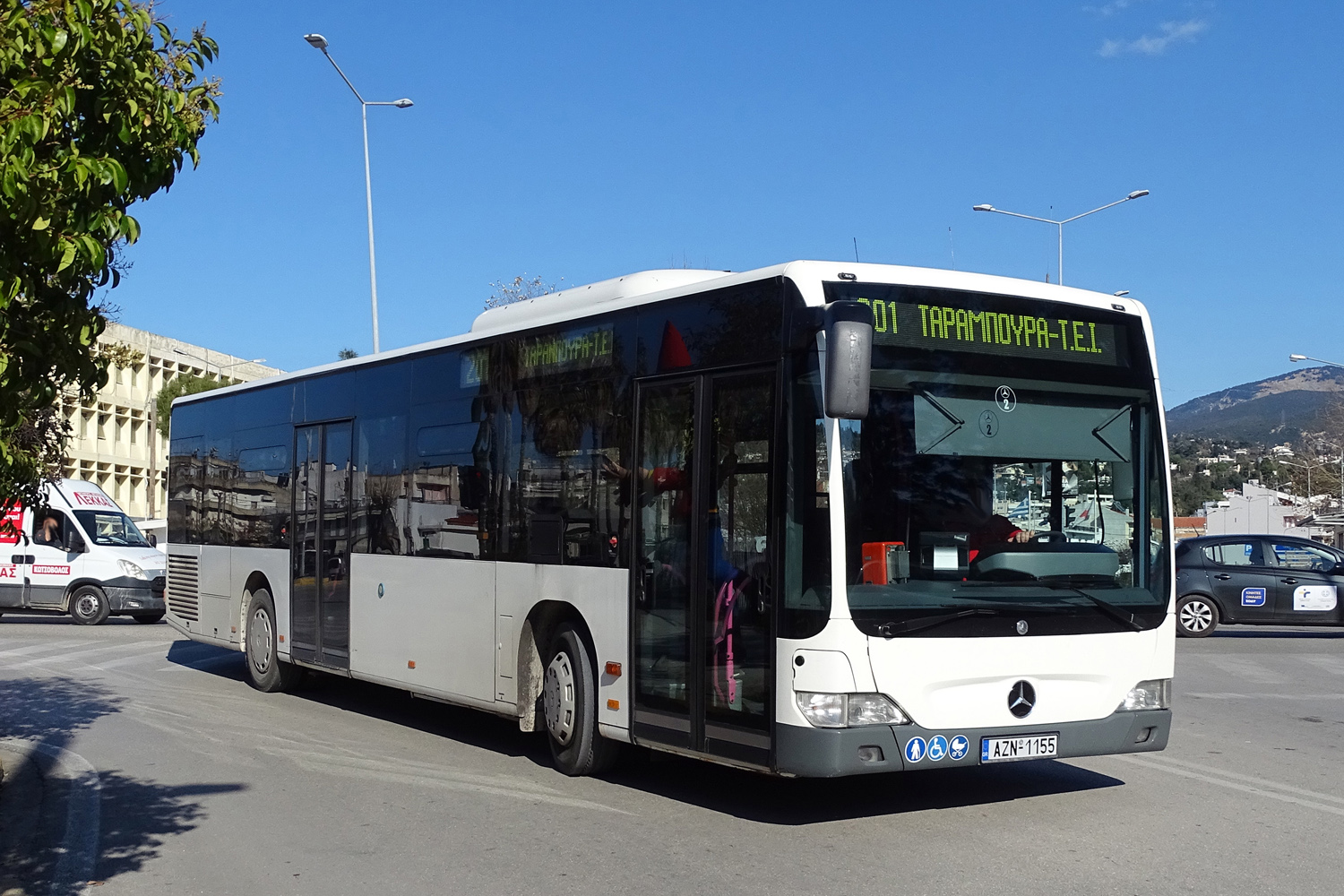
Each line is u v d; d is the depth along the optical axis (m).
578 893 6.47
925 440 7.51
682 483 8.30
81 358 6.09
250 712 13.01
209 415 16.22
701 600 8.03
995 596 7.55
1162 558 8.18
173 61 6.54
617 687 8.79
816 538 7.25
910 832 7.62
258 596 14.59
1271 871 6.75
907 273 7.70
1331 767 9.91
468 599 10.55
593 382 9.24
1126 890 6.38
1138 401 8.28
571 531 9.37
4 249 5.32
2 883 6.84
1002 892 6.36
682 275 9.64
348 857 7.27
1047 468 7.89
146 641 21.42
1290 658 18.91
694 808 8.37
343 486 12.78
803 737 7.16
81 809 8.60
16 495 8.46
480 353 10.67
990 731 7.45
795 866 6.89
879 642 7.17
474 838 7.65
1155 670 8.03
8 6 5.49
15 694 14.50
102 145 5.92
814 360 7.39
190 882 6.86
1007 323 7.89
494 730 11.84
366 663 12.16
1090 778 9.38
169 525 17.25
